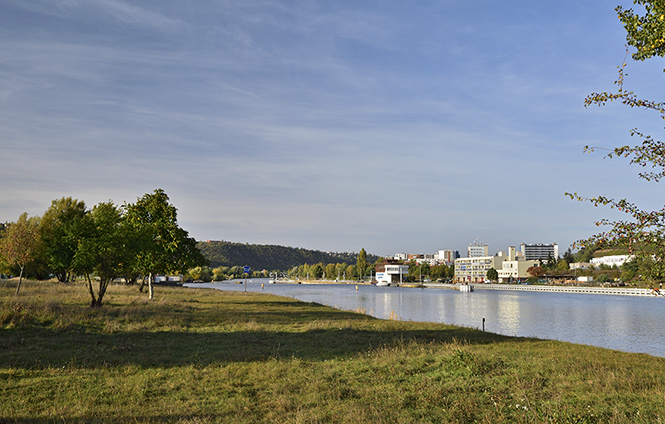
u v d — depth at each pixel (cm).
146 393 1124
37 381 1191
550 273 18475
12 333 1898
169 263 4756
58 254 3262
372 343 2041
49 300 2988
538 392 1149
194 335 2197
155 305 3656
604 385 1238
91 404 1014
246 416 962
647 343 3303
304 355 1702
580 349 2052
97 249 3136
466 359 1509
